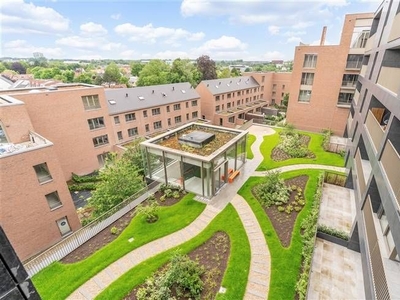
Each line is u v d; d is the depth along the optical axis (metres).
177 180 17.64
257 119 44.75
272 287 9.41
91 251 12.21
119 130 28.17
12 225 13.39
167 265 10.69
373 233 8.19
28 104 19.78
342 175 16.94
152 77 53.75
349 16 24.20
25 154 13.32
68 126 22.83
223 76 76.94
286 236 12.04
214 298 9.08
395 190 6.44
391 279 7.03
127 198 15.14
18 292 1.52
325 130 28.52
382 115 12.51
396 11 11.10
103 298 9.41
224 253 11.27
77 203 20.81
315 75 28.06
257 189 16.17
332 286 9.59
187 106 37.66
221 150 15.57
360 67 25.28
